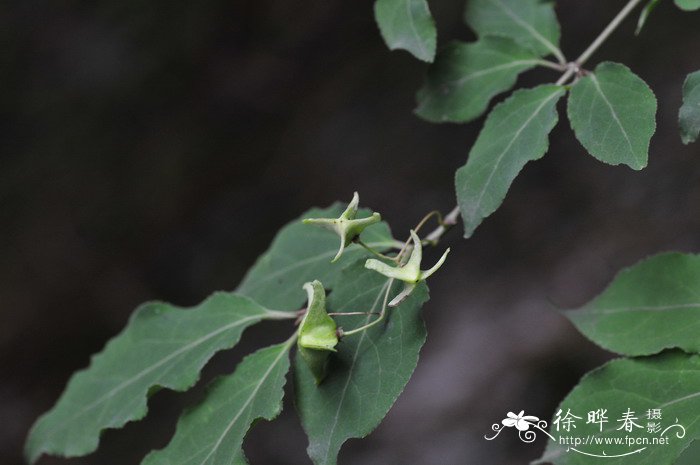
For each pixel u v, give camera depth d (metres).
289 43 1.87
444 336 1.52
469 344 1.48
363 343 0.75
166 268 1.80
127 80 1.85
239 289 0.83
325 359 0.74
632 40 1.39
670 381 0.75
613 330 0.76
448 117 0.81
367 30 1.82
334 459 0.74
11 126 1.81
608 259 1.37
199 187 1.83
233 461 0.75
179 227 1.82
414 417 1.47
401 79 1.73
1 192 1.79
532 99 0.76
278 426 1.55
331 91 1.80
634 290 0.77
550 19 0.83
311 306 0.74
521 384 1.41
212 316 0.80
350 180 1.67
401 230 1.56
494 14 0.83
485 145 0.76
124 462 1.58
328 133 1.76
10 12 1.80
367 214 0.80
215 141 1.85
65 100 1.82
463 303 1.52
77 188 1.82
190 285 1.78
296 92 1.84
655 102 0.74
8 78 1.80
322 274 0.81
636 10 1.41
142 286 1.79
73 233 1.80
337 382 0.75
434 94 0.82
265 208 1.79
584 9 1.46
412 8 0.78
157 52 1.86
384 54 1.78
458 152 1.58
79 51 1.83
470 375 1.46
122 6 1.85
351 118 1.75
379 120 1.71
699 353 0.75
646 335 0.76
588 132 0.75
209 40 1.88
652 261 0.77
